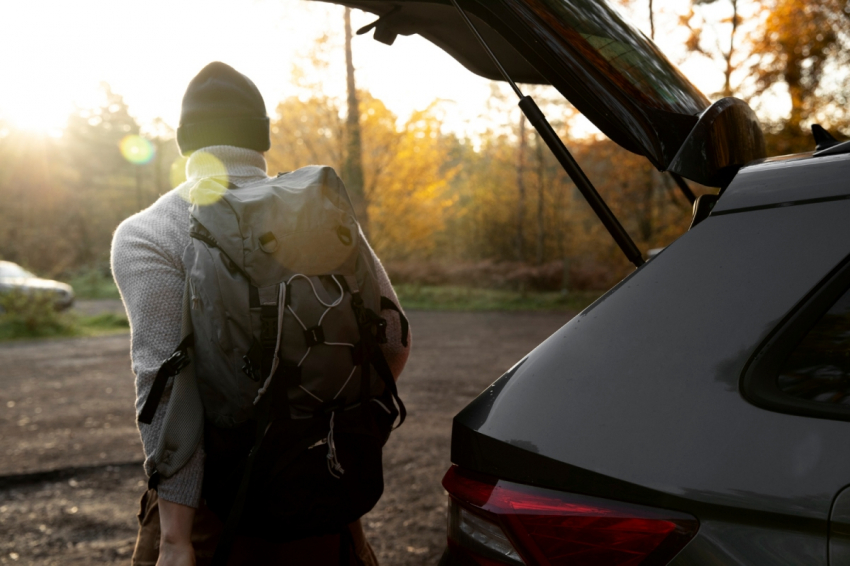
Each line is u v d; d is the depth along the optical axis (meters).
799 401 0.99
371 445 1.43
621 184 19.95
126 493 4.15
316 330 1.33
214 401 1.34
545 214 32.09
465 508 1.17
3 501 4.02
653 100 1.45
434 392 7.23
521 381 1.20
